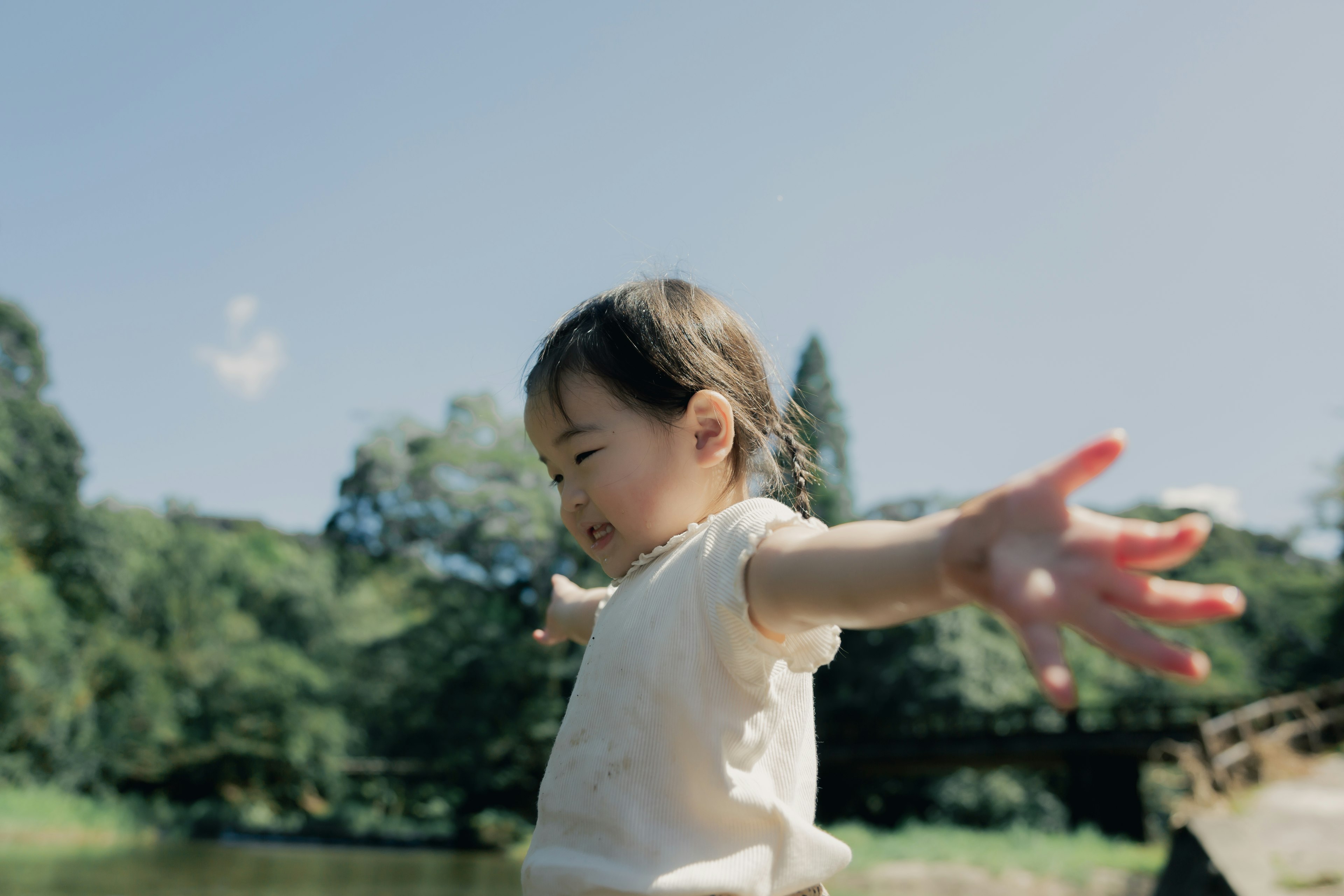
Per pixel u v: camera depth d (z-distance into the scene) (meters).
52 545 28.94
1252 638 38.84
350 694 30.72
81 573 28.80
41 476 29.67
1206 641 37.03
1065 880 13.01
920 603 0.70
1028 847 15.17
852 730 23.14
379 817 28.16
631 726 1.05
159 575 30.23
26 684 24.11
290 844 23.70
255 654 29.22
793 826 1.05
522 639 29.23
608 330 1.16
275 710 28.31
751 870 1.00
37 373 32.06
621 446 1.13
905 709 25.83
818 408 28.52
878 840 16.70
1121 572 0.58
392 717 30.16
